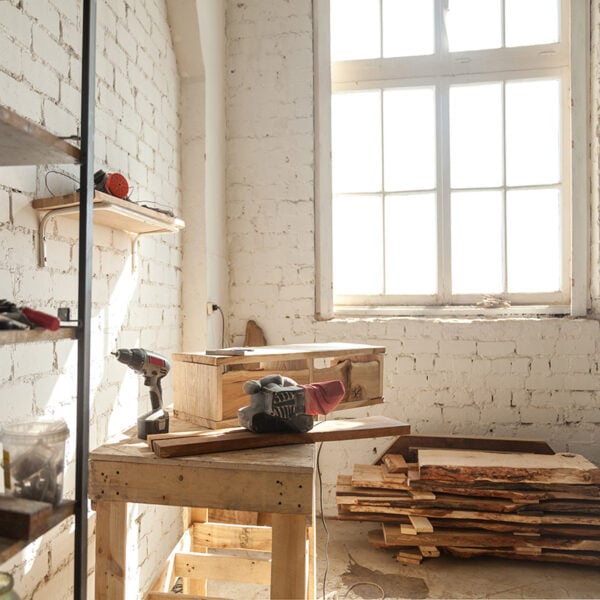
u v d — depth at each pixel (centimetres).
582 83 269
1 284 120
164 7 232
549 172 283
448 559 232
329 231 290
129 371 191
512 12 284
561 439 265
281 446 124
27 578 128
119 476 115
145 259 209
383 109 295
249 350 154
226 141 292
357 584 209
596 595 202
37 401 132
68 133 150
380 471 248
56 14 144
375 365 174
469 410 272
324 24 289
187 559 168
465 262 290
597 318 267
